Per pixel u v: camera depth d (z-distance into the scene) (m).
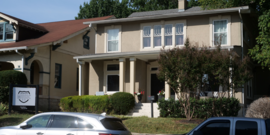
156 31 20.94
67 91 24.58
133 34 21.53
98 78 22.47
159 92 19.75
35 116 8.70
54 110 22.70
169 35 20.53
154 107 19.05
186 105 15.61
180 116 16.94
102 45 22.34
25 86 17.42
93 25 22.56
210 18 19.62
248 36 21.69
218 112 15.96
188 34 20.06
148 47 21.06
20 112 18.11
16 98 17.27
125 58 20.41
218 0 21.52
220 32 19.34
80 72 21.42
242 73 14.26
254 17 21.55
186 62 14.00
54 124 8.30
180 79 14.27
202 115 16.33
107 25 22.31
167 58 14.68
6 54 21.53
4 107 17.59
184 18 20.25
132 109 19.36
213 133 6.92
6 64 24.23
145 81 21.50
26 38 24.31
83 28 25.70
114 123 8.33
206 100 16.36
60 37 23.25
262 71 23.11
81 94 21.28
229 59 14.05
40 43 21.25
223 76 14.06
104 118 8.17
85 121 8.08
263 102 13.95
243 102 18.00
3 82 18.36
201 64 14.09
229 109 15.88
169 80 14.76
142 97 20.80
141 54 19.41
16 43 22.69
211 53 14.21
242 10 18.66
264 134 6.36
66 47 24.66
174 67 14.34
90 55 20.86
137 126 14.61
